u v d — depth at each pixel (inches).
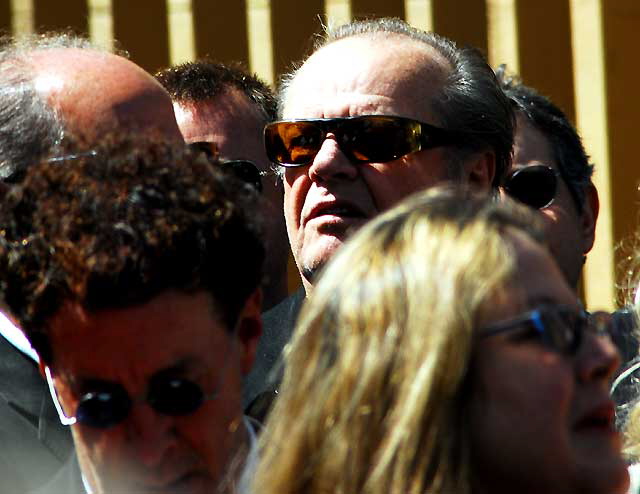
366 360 227.9
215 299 275.1
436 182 418.3
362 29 452.1
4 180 355.3
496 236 234.1
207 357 273.3
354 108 414.6
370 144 412.2
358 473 226.5
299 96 430.0
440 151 420.5
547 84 777.6
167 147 286.4
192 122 522.9
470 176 435.8
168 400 270.2
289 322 437.4
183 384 270.5
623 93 786.8
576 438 228.4
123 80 371.2
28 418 352.8
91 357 269.1
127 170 278.5
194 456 277.9
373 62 424.2
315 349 237.9
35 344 282.2
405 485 221.1
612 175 782.5
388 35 441.1
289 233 433.7
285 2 753.6
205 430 277.3
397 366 225.5
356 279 236.4
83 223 268.4
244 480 278.1
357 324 231.3
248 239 282.7
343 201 412.2
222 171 292.4
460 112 426.0
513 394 223.5
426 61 428.1
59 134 355.9
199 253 268.4
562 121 512.4
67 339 270.8
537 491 224.5
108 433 274.5
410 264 232.2
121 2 754.8
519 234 237.8
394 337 227.0
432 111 420.2
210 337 273.7
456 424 224.7
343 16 756.6
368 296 232.5
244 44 755.4
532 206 499.8
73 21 753.0
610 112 783.1
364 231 244.4
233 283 278.5
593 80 786.2
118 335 266.5
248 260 282.7
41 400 354.9
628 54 789.9
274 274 515.5
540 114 507.8
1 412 351.3
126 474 275.6
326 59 432.8
